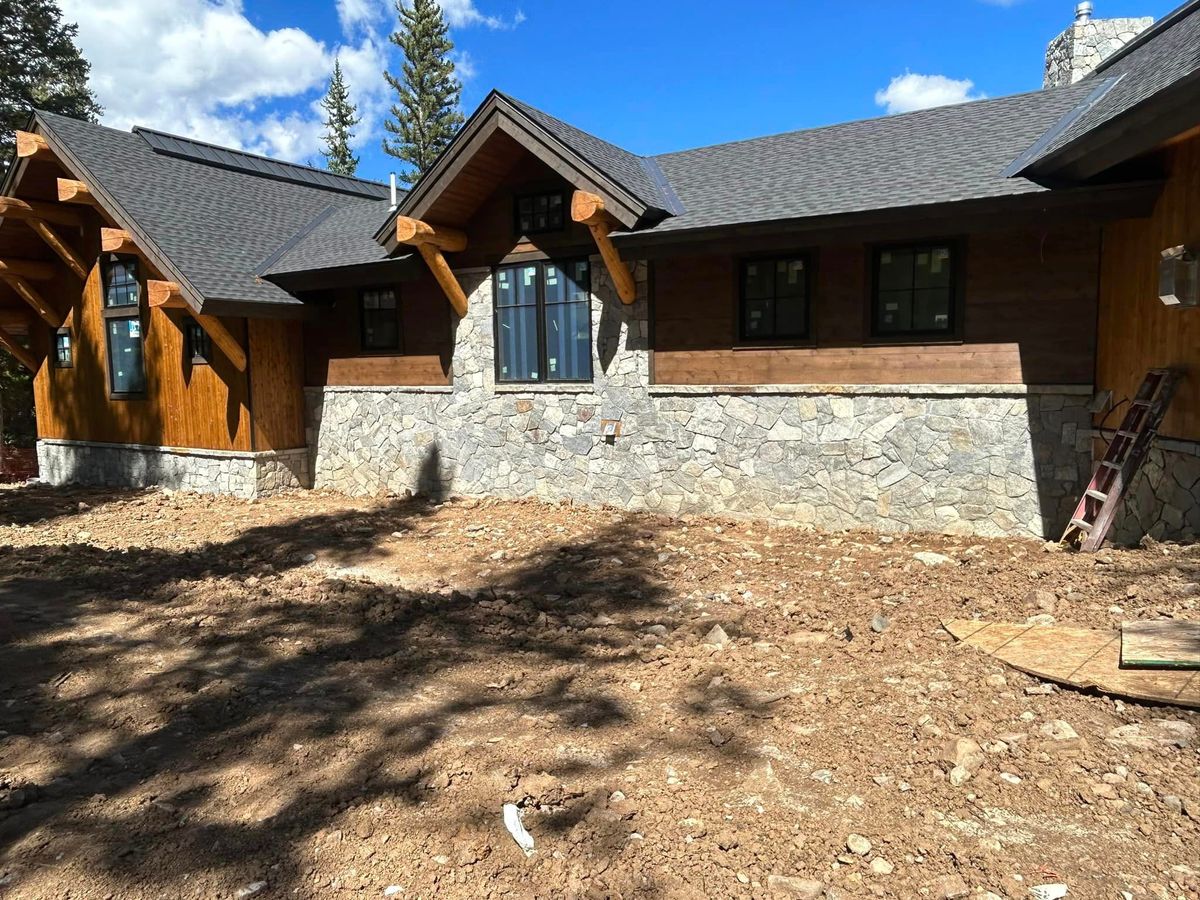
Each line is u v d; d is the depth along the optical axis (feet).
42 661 17.93
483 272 38.34
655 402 34.14
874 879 9.80
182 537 35.06
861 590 22.34
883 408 29.37
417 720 14.76
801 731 13.73
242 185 52.70
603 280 34.99
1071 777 11.57
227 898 9.86
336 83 183.11
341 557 30.63
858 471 30.01
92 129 47.50
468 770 12.66
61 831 11.32
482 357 38.86
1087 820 10.66
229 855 10.71
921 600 20.54
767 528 31.24
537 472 37.78
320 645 19.15
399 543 32.55
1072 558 22.41
